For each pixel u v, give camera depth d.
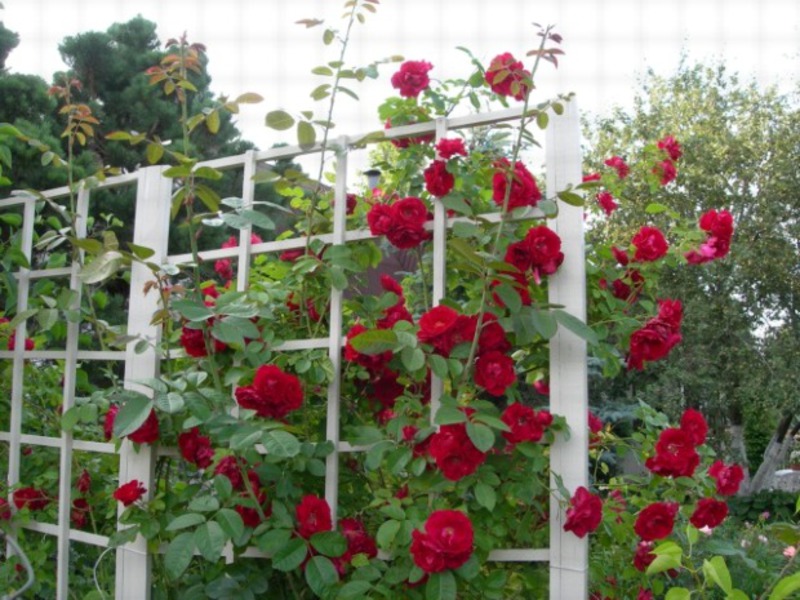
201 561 2.42
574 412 1.96
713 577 1.31
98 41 8.33
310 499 2.05
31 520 2.69
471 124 2.12
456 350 1.99
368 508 2.25
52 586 2.72
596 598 2.27
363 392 2.34
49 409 3.09
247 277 2.37
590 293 2.33
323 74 2.22
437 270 2.10
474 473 1.91
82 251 2.62
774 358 9.54
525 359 2.18
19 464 2.78
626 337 2.36
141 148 8.42
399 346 1.93
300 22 2.20
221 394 2.11
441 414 1.81
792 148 10.05
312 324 2.42
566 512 1.89
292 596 2.31
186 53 2.29
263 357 2.23
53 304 2.65
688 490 2.50
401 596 2.00
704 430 2.27
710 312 9.58
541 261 1.96
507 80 2.08
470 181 2.16
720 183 10.02
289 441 1.90
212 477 2.27
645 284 2.45
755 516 8.04
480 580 1.92
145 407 1.95
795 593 2.53
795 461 12.37
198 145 8.59
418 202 2.12
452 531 1.80
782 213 9.98
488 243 2.10
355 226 2.39
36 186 6.57
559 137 2.04
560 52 2.01
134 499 2.26
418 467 1.95
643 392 9.59
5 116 7.09
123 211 7.25
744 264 9.70
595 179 2.43
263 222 2.14
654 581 2.39
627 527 2.32
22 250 2.83
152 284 2.23
